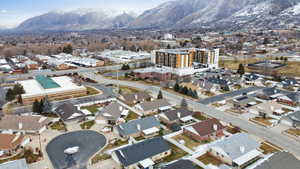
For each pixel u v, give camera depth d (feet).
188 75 410.31
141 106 238.07
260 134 191.21
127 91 317.22
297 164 130.62
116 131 192.13
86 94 302.45
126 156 145.79
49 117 224.33
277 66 455.22
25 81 337.11
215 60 475.31
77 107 243.19
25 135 188.03
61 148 169.17
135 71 399.24
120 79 387.14
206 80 353.31
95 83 361.71
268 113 224.53
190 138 184.55
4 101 271.49
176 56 425.28
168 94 304.30
